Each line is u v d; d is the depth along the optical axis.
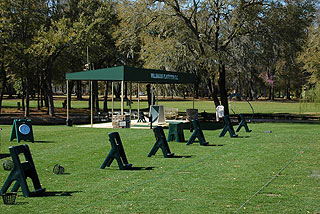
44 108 44.50
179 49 29.70
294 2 28.80
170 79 25.47
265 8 29.14
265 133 19.30
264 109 47.50
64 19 32.59
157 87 32.06
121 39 32.25
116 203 7.15
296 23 28.53
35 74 37.12
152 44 30.83
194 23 31.39
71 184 8.60
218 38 31.28
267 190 8.02
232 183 8.63
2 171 9.99
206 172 9.79
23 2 31.72
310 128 22.22
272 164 10.83
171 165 10.75
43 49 31.02
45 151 13.43
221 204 7.07
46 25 36.47
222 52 28.31
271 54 29.70
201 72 30.41
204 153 12.86
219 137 17.56
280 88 78.38
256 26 28.98
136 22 30.95
